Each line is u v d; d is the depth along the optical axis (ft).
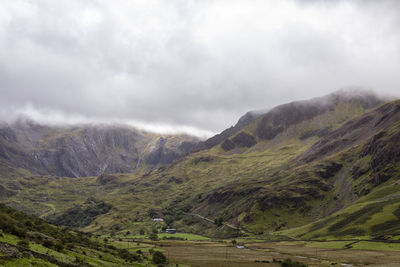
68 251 404.57
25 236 393.29
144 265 517.55
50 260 306.55
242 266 633.61
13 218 494.59
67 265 310.65
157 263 594.65
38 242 392.27
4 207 549.54
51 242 396.78
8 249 286.87
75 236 610.24
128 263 487.61
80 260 354.74
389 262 628.69
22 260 274.57
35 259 291.17
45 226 563.89
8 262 258.98
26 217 569.64
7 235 362.74
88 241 600.80
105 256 471.21
